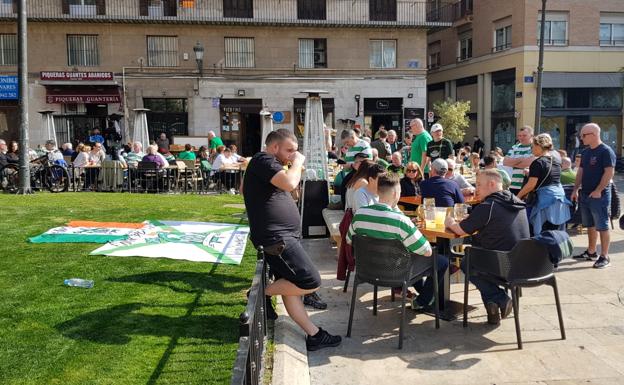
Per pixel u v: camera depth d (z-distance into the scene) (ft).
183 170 51.98
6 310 15.19
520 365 13.42
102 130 82.84
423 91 86.38
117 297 16.53
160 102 82.99
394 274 14.79
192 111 82.94
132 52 81.15
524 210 15.84
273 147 14.19
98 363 12.17
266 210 13.92
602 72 87.45
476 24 96.53
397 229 14.56
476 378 12.78
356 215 15.33
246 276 19.43
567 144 88.99
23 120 42.34
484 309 17.40
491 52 92.53
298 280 13.94
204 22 80.18
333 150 57.16
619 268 22.35
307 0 83.66
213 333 14.11
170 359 12.54
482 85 95.81
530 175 22.07
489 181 15.83
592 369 13.15
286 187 13.60
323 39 84.79
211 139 60.64
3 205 34.71
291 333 14.98
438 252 18.16
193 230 27.45
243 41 83.41
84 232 26.03
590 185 22.61
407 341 14.99
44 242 23.73
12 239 24.25
